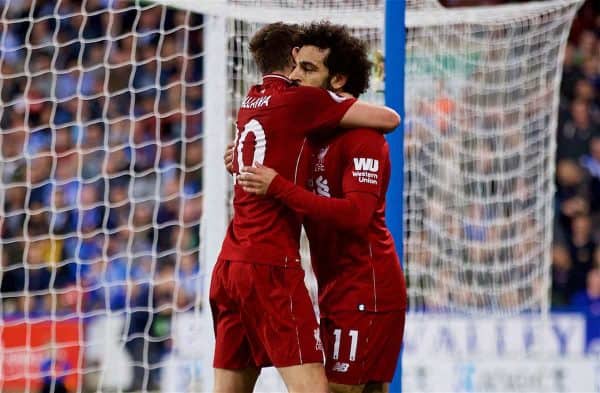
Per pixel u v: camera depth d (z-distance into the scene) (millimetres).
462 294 24719
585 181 31172
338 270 13227
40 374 22594
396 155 15859
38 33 28625
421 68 23391
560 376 22688
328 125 12594
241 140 12797
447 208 24500
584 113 31859
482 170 24688
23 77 28391
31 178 27438
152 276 23047
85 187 27531
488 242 24938
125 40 28469
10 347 22609
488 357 22547
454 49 23547
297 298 12469
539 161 25047
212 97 18625
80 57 23844
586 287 29766
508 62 24109
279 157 12508
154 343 25250
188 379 21469
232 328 13242
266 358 13078
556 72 24062
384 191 13305
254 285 12414
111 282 26469
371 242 13125
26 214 26641
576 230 30594
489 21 22109
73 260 24406
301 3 19719
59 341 22797
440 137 23984
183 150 22719
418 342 22312
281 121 12516
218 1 18688
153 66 28422
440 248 24500
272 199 12500
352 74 13328
